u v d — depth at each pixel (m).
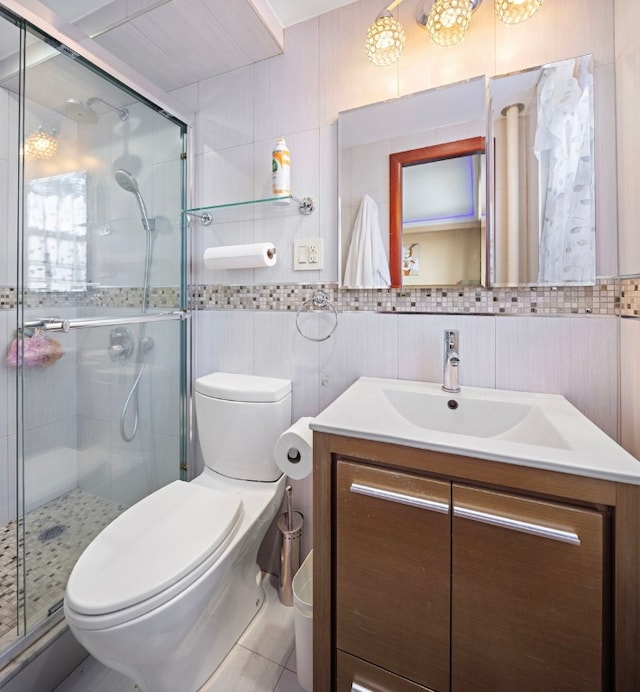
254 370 1.47
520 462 0.66
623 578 0.61
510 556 0.67
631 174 0.89
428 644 0.75
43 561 1.10
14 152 1.51
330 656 0.86
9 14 1.01
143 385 1.50
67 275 1.24
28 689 0.94
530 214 1.04
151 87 1.38
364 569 0.80
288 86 1.36
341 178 1.27
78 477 1.27
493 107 1.08
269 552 1.45
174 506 1.08
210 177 1.54
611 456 0.65
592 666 0.63
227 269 1.43
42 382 1.17
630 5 0.88
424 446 0.73
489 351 1.12
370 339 1.27
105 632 0.74
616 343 0.98
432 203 1.15
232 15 1.19
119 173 1.37
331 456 0.84
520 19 0.95
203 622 0.97
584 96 0.99
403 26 1.19
